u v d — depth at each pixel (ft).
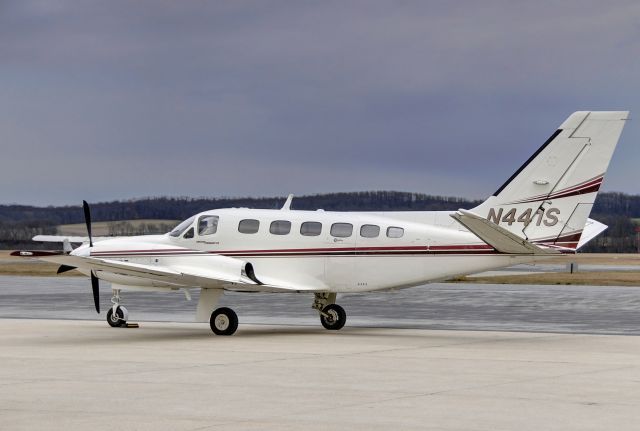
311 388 51.72
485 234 79.20
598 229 99.66
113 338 82.64
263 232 91.20
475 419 42.32
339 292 90.02
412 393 49.93
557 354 69.72
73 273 249.75
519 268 311.27
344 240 88.89
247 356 67.77
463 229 87.56
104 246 92.99
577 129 82.99
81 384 53.01
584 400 47.70
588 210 82.64
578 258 477.77
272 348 73.77
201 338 83.10
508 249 81.46
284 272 90.53
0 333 87.35
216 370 59.52
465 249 85.05
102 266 84.23
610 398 48.42
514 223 84.38
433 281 87.10
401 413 43.78
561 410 44.73
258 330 92.43
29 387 51.83
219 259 89.61
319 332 90.12
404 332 90.07
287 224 90.84
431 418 42.52
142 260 91.71
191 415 43.14
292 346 75.51
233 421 41.68
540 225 83.71
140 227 573.74
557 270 290.56
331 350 72.23
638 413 43.96
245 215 92.22
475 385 53.01
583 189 82.84
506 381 54.75
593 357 67.72
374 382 54.13
